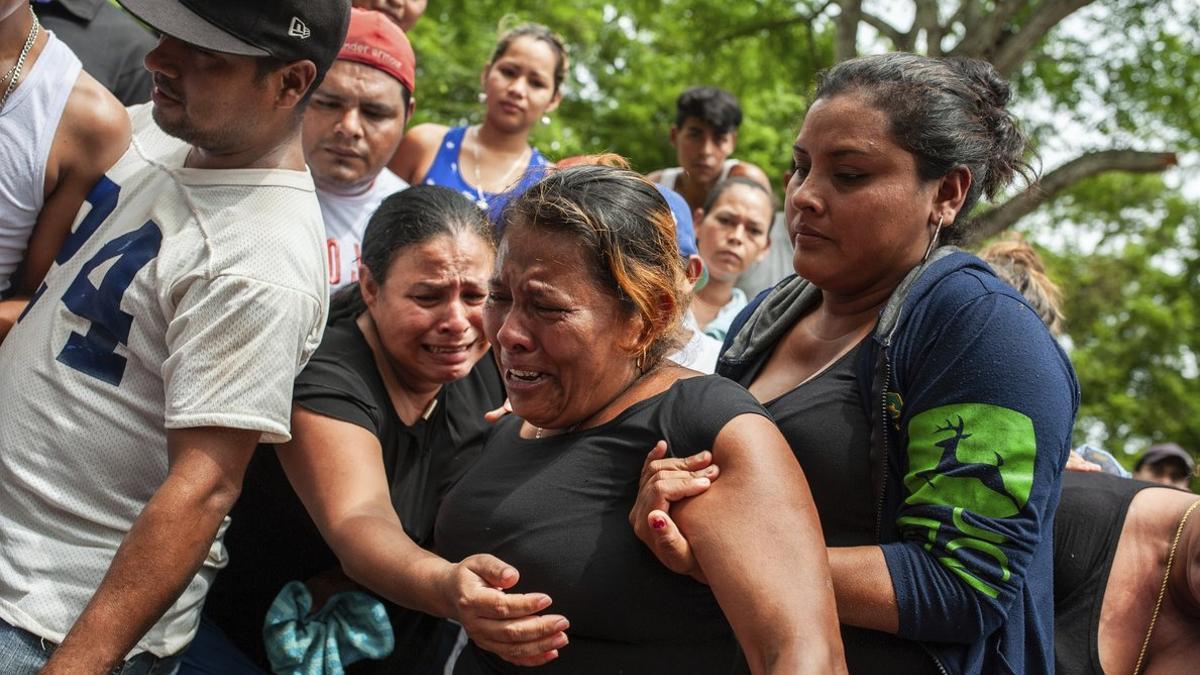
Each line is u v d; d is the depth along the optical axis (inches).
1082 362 903.1
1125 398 898.7
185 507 86.6
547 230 79.7
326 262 97.4
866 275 88.0
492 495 83.1
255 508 109.7
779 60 518.9
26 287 106.1
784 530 71.7
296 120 95.5
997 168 90.4
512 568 76.4
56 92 100.7
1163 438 913.5
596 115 498.9
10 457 92.8
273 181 93.7
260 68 90.7
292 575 111.2
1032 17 430.0
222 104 90.7
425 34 440.1
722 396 78.1
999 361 80.9
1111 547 107.4
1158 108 540.7
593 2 500.1
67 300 94.0
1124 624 105.7
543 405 81.4
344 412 102.0
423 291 106.2
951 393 81.4
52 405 92.7
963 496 79.8
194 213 92.3
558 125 371.2
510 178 190.4
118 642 84.5
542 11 490.6
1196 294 915.4
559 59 195.2
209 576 103.3
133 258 92.4
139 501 94.3
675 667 78.3
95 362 92.7
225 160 94.1
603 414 81.7
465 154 191.3
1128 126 547.8
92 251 95.5
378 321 108.5
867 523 84.6
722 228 180.7
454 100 428.8
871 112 86.0
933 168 86.2
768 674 68.5
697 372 83.2
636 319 80.5
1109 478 113.0
